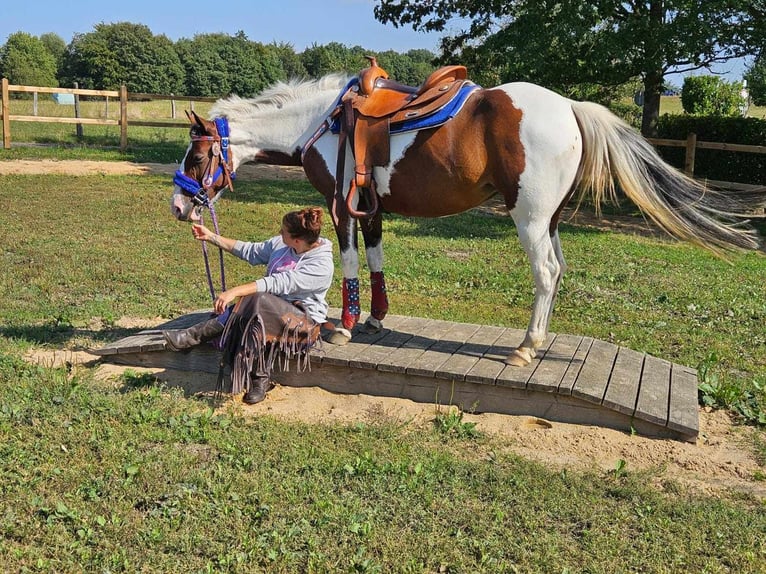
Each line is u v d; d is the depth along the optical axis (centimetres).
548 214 451
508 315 701
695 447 424
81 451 382
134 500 340
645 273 908
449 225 1184
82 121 1889
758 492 381
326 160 489
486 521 338
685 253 1048
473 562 306
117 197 1246
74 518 322
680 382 483
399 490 360
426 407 467
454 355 490
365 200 491
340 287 775
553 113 441
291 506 342
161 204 1198
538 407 454
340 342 504
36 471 359
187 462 375
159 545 308
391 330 545
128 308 664
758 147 1337
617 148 446
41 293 699
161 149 2045
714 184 1415
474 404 462
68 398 444
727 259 454
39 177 1431
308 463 382
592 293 798
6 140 1827
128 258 840
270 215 1168
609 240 1127
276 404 469
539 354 498
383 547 312
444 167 455
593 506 356
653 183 447
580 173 456
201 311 589
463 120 452
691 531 336
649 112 1556
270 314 449
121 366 519
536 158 438
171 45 5466
